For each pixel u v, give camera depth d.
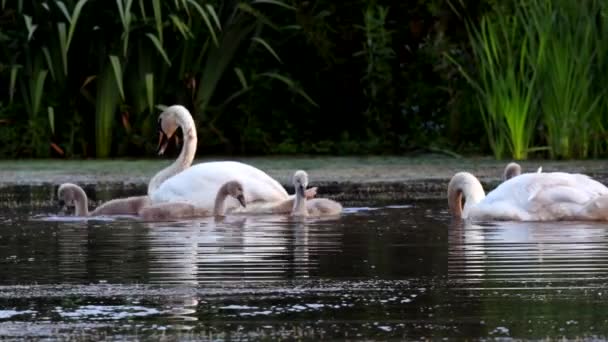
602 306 7.59
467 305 7.68
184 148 15.48
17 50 23.02
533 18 20.73
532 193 12.70
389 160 21.50
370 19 23.58
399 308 7.62
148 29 22.64
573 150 20.91
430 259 9.70
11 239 11.41
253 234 11.70
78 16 22.39
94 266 9.48
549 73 20.73
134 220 13.34
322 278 8.77
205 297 8.05
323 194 15.70
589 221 12.48
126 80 23.03
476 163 20.41
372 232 11.72
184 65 23.03
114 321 7.30
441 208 13.93
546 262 9.44
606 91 20.98
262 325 7.14
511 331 6.90
